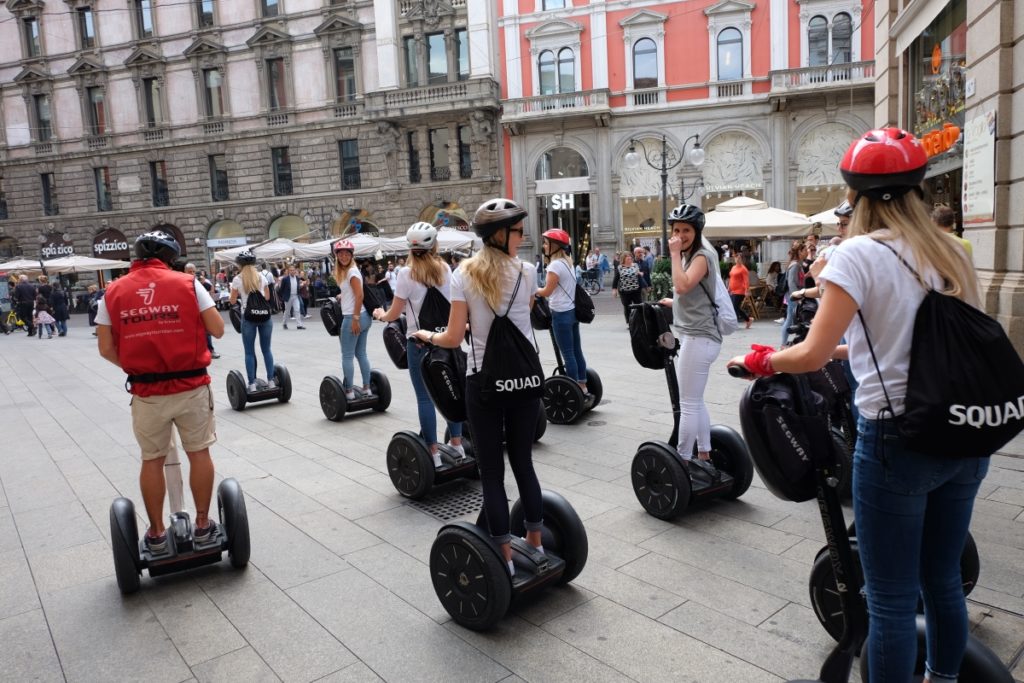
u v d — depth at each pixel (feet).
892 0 34.06
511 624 10.28
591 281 87.10
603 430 20.85
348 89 102.17
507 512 10.03
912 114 32.89
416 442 15.35
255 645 10.03
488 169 95.09
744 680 8.69
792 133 84.28
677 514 13.53
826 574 9.14
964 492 6.25
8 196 119.14
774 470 6.96
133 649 10.05
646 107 88.17
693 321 13.62
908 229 6.05
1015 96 23.04
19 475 19.17
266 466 18.80
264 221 106.73
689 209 13.25
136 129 111.24
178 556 11.89
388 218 100.53
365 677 9.14
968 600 10.25
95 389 34.14
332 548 13.28
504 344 9.68
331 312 23.68
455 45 95.71
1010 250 23.56
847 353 7.97
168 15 107.86
